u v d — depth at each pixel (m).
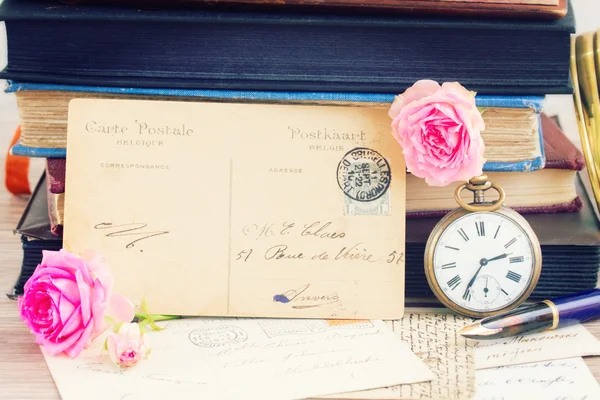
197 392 0.44
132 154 0.50
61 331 0.46
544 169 0.53
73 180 0.50
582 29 0.78
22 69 0.51
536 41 0.50
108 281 0.47
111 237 0.50
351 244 0.50
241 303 0.50
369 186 0.50
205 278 0.50
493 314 0.50
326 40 0.50
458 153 0.47
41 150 0.52
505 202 0.54
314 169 0.50
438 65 0.50
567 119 0.78
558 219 0.54
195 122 0.50
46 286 0.47
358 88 0.50
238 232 0.50
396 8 0.49
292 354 0.47
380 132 0.50
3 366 0.47
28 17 0.49
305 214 0.50
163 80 0.50
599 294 0.50
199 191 0.50
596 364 0.47
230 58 0.50
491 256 0.50
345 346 0.48
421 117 0.48
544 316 0.49
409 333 0.49
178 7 0.50
